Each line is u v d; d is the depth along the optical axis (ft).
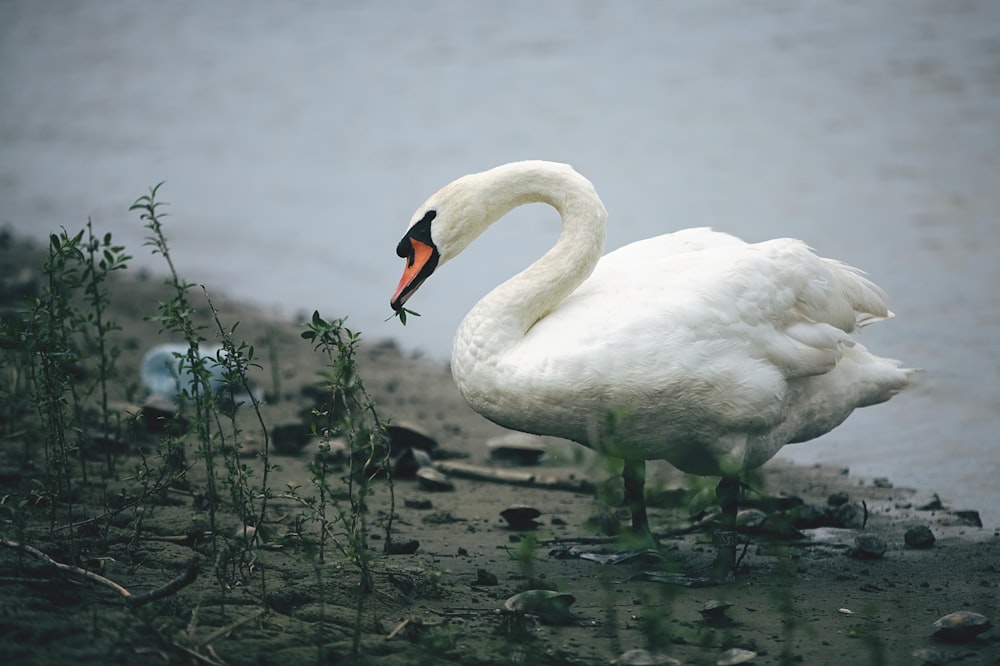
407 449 42.93
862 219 76.48
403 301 35.76
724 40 123.24
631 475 33.91
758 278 32.55
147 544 30.07
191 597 26.04
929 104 101.30
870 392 35.40
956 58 111.75
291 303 70.79
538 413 31.96
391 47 133.69
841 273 35.45
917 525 37.17
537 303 33.30
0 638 22.38
